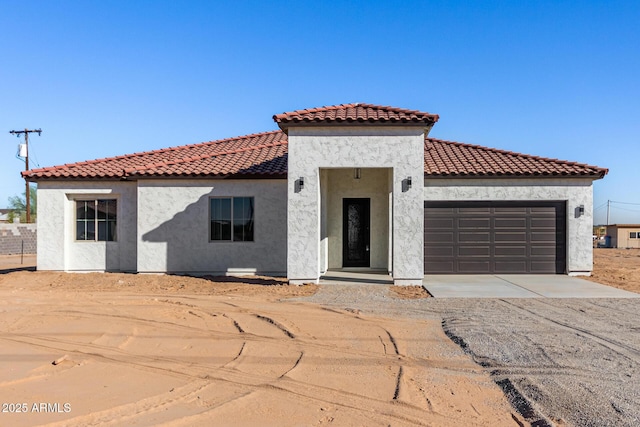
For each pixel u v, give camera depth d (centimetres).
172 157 2139
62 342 855
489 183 1833
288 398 586
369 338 869
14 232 3800
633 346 797
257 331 928
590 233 1819
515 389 606
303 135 1519
